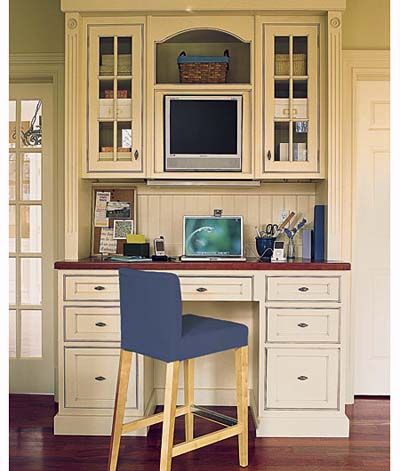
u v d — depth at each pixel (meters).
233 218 3.67
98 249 3.82
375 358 3.92
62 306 3.30
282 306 3.28
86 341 3.30
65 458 2.91
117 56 3.52
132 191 3.85
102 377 3.30
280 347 3.28
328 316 3.28
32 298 3.99
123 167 3.54
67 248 3.49
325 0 3.39
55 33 3.84
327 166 3.47
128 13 3.49
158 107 3.54
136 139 3.53
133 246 3.65
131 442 3.15
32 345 4.00
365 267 3.91
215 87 3.52
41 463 2.84
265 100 3.51
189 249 3.65
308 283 3.28
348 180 3.81
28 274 4.00
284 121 3.52
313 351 3.28
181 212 3.87
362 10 3.79
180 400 3.79
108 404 3.30
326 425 3.26
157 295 2.54
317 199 3.79
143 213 3.87
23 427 3.37
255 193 3.86
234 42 3.84
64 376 3.30
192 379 3.04
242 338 2.81
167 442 2.49
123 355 2.77
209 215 3.86
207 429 3.36
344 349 3.28
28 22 3.85
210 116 3.54
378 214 3.91
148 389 3.48
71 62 3.46
